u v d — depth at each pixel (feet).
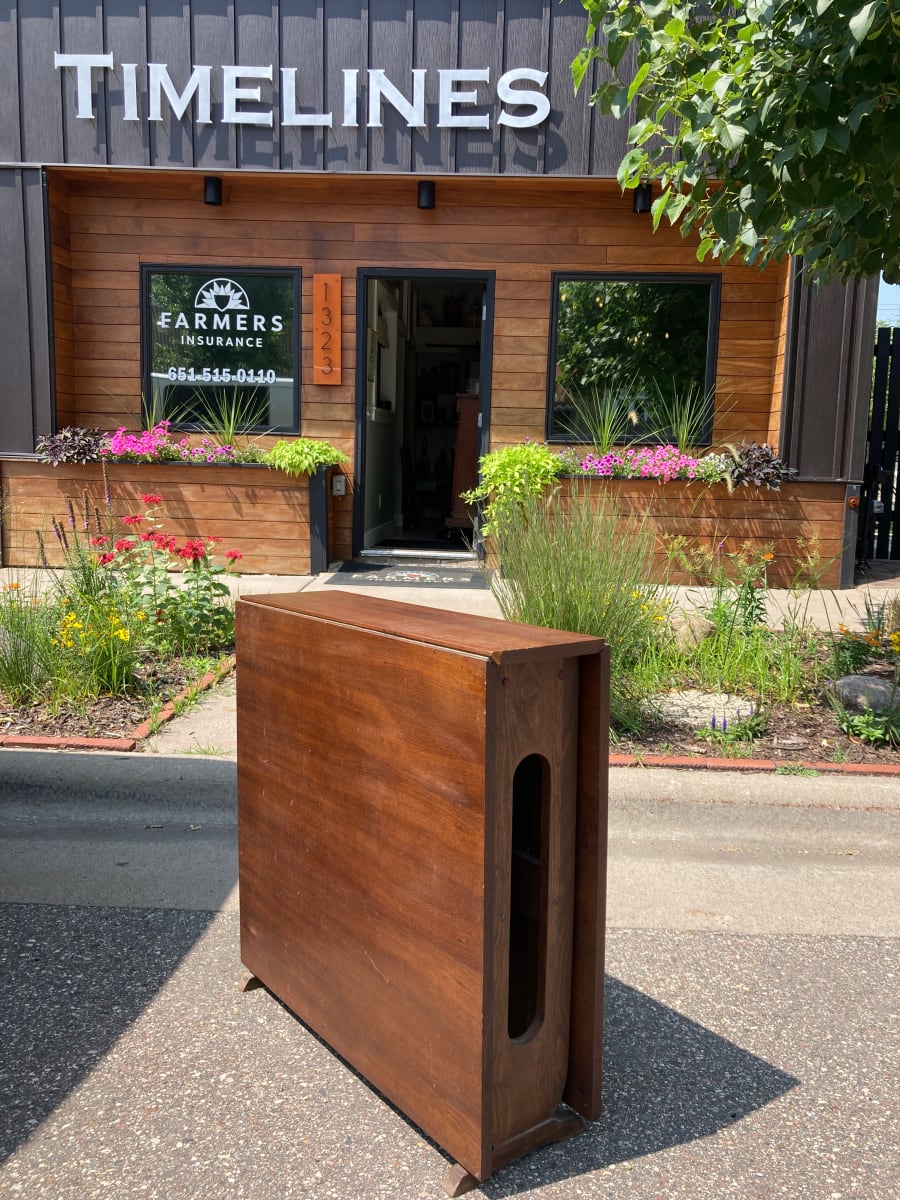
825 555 26.40
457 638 5.93
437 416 42.78
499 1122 6.06
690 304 28.12
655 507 26.32
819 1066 7.39
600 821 6.12
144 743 13.85
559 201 27.86
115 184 28.17
